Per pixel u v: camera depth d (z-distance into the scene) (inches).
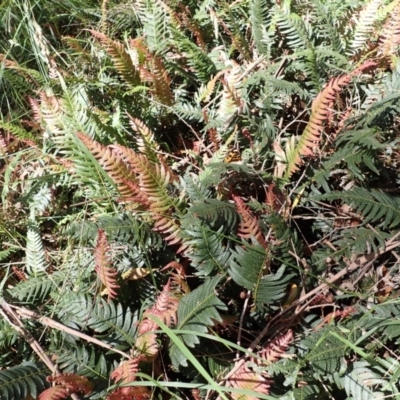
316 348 46.3
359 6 74.3
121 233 54.9
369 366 46.1
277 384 47.1
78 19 88.0
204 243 50.8
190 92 74.8
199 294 47.8
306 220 58.7
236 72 66.4
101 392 46.9
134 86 71.0
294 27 67.6
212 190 58.1
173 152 69.2
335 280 52.7
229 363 48.4
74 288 56.1
